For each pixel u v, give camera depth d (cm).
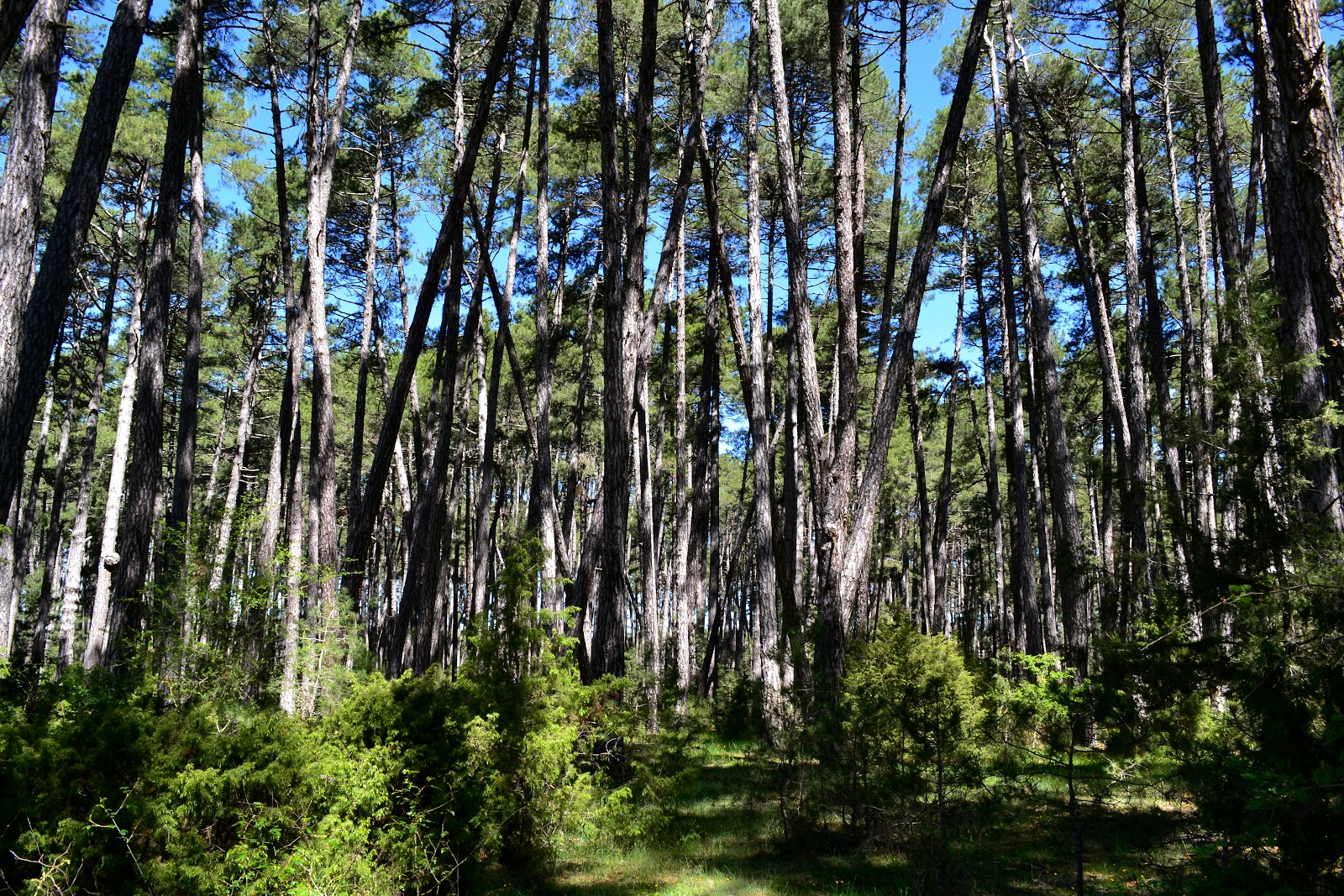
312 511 1163
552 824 715
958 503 4119
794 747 789
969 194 2509
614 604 994
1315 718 432
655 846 758
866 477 976
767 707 993
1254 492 542
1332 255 589
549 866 702
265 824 496
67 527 4009
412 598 1248
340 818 533
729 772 1136
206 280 2519
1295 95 613
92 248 2345
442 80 1912
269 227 2472
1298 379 555
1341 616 445
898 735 686
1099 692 555
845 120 1105
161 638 776
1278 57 625
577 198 2369
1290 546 518
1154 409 680
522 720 709
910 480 3434
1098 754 1060
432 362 3022
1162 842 651
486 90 1012
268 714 599
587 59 1839
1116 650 569
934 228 998
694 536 2347
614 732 799
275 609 838
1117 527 2636
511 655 768
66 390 2889
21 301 619
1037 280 1636
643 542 1530
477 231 1541
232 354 2900
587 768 809
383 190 2486
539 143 1401
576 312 2650
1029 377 2380
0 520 621
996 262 2756
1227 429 579
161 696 679
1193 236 2481
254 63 2000
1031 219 1650
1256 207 1678
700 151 1292
